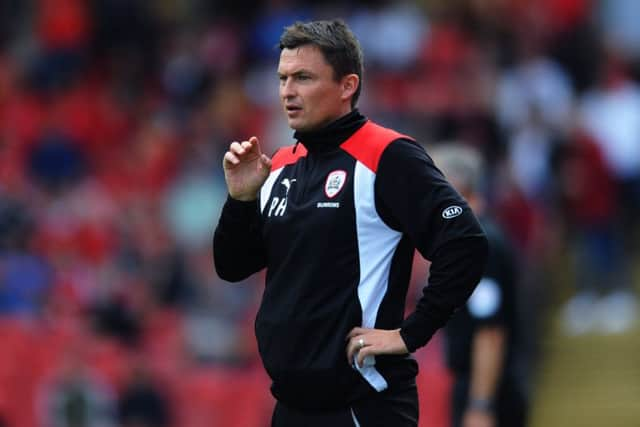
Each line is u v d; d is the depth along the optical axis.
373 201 15.99
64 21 61.94
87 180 55.84
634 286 53.41
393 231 16.06
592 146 49.94
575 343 50.22
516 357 24.36
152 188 54.50
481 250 15.74
